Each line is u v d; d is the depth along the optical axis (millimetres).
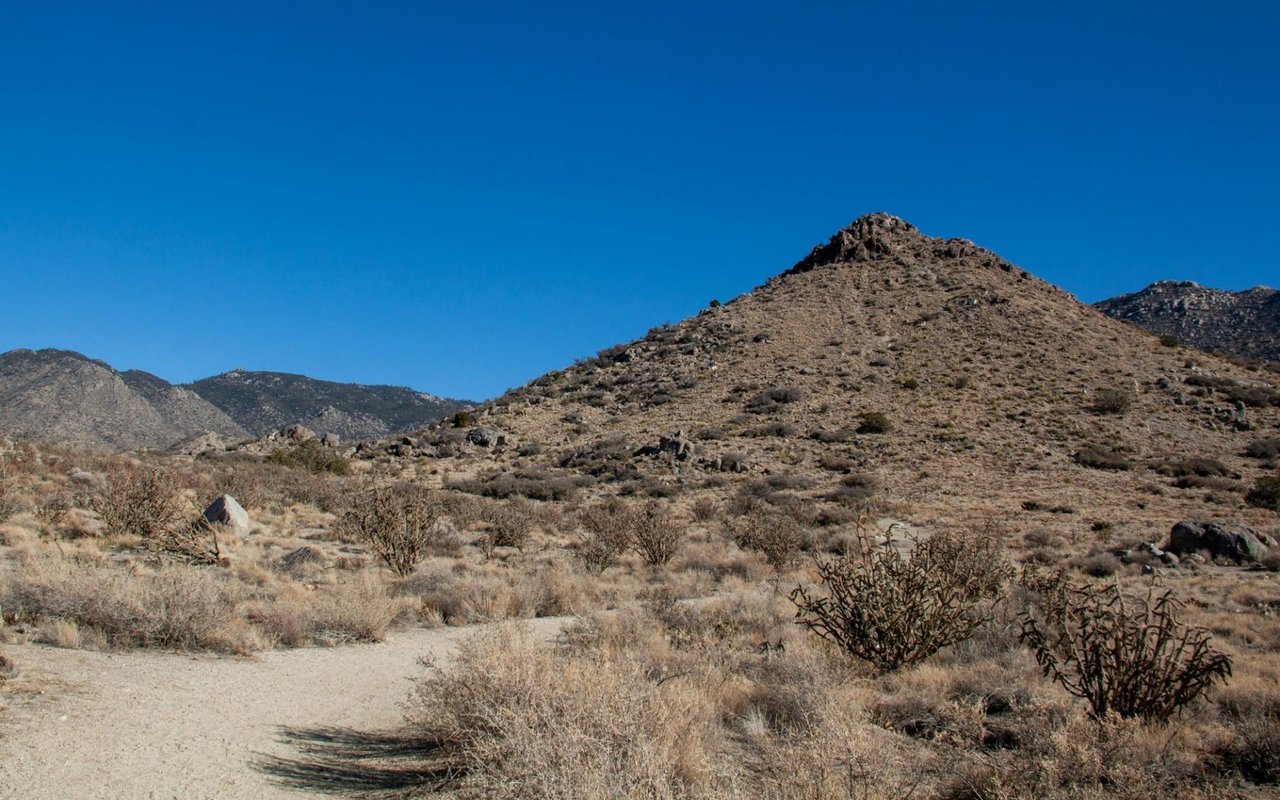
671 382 81062
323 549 25312
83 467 37312
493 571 23047
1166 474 54656
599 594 19812
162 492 24781
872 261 108375
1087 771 7262
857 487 51156
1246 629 15992
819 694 8953
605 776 5578
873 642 11984
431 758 7648
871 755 6719
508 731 6355
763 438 64625
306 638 13555
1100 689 9461
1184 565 28094
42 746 6754
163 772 6602
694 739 7172
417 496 24188
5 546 20203
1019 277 101750
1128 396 69188
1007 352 79375
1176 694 9383
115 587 12133
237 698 9320
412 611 16625
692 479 55562
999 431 63219
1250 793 7758
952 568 14273
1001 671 11602
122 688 8891
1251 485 51188
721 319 97438
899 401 70125
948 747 8383
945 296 94188
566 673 7562
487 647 8242
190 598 12250
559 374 94500
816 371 78125
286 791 6551
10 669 8742
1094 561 27391
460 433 73062
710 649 11781
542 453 66312
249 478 38281
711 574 25641
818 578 22859
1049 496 49031
